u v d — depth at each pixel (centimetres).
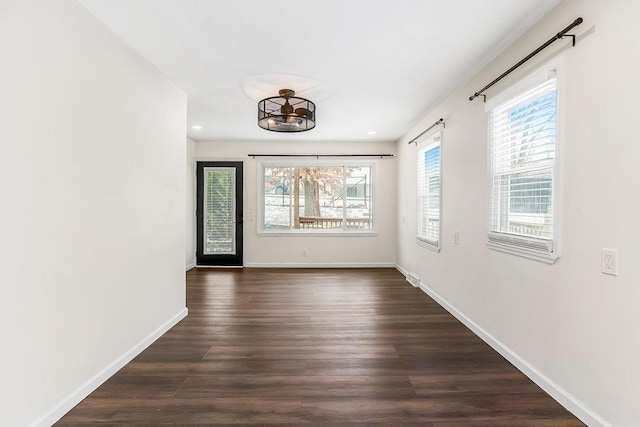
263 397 194
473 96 288
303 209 619
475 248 294
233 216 605
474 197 296
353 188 619
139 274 252
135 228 246
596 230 165
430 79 309
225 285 470
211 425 169
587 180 171
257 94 346
